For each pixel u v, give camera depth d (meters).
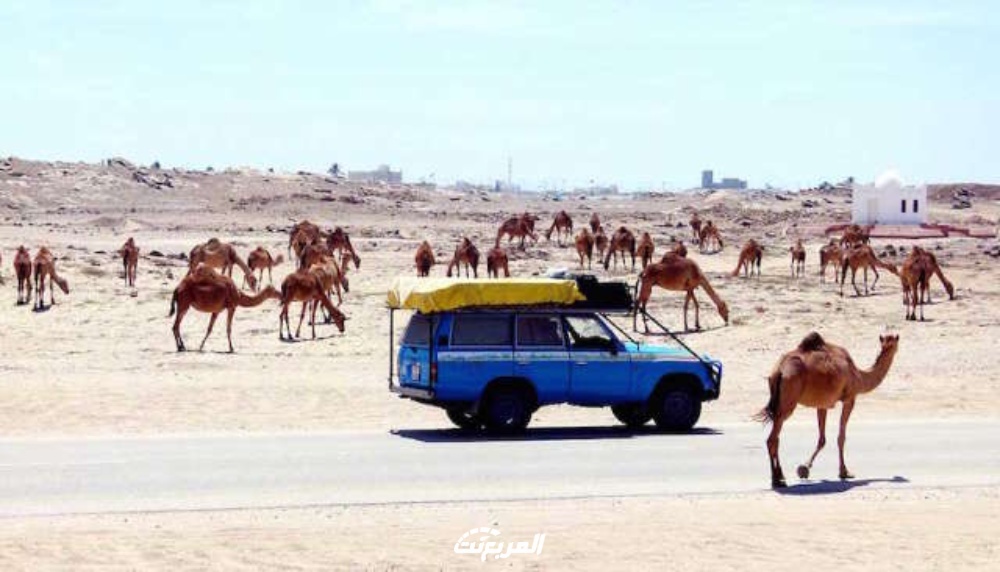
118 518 25.61
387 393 46.09
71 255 92.56
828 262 95.81
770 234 157.88
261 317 67.88
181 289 56.66
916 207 164.12
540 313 37.78
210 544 23.30
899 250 120.62
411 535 24.14
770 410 29.42
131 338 60.38
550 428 39.41
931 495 28.77
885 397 47.75
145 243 122.69
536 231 159.50
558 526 24.98
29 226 151.88
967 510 26.95
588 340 38.22
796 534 24.39
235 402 43.56
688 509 26.80
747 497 28.27
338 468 31.61
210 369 51.44
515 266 96.94
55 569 21.56
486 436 37.44
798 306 74.50
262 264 83.94
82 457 33.09
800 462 33.16
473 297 37.25
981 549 23.38
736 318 69.62
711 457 33.75
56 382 47.00
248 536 23.98
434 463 32.44
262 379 48.88
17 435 37.19
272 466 31.83
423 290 37.28
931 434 38.84
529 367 37.38
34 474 30.53
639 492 28.73
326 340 60.69
